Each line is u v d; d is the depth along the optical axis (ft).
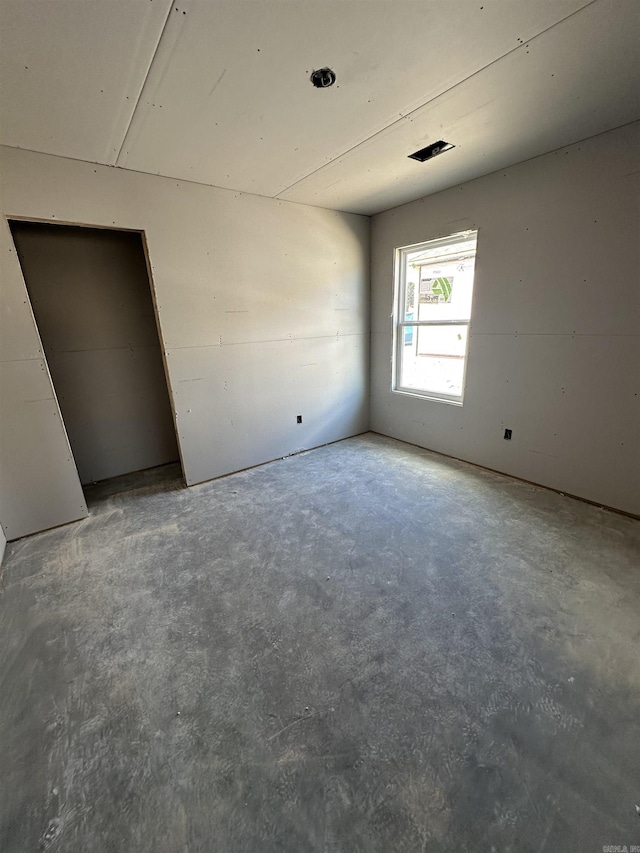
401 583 6.50
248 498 9.77
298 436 12.71
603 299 7.84
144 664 5.16
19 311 7.56
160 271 9.01
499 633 5.43
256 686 4.79
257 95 5.56
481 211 9.51
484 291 9.91
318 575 6.78
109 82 5.13
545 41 4.65
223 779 3.84
